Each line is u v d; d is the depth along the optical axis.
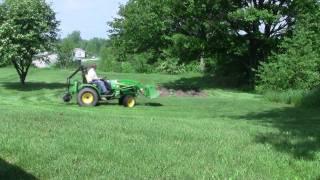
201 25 37.50
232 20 36.78
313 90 27.09
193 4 35.69
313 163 9.22
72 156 9.17
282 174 8.48
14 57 32.47
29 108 18.89
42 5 32.41
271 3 37.22
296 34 33.41
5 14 31.72
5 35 31.69
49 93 31.28
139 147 10.14
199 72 58.34
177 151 9.88
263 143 11.12
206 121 15.73
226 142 11.09
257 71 35.38
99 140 10.80
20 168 8.38
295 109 24.08
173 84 40.44
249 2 37.75
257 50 39.09
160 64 61.78
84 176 7.93
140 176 7.98
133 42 39.56
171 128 12.95
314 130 14.07
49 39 33.53
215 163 9.02
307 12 35.62
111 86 24.66
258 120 18.33
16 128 12.16
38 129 12.16
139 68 65.81
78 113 16.84
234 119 18.52
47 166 8.49
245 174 8.31
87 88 24.45
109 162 8.85
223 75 43.91
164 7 36.56
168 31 38.06
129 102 24.70
